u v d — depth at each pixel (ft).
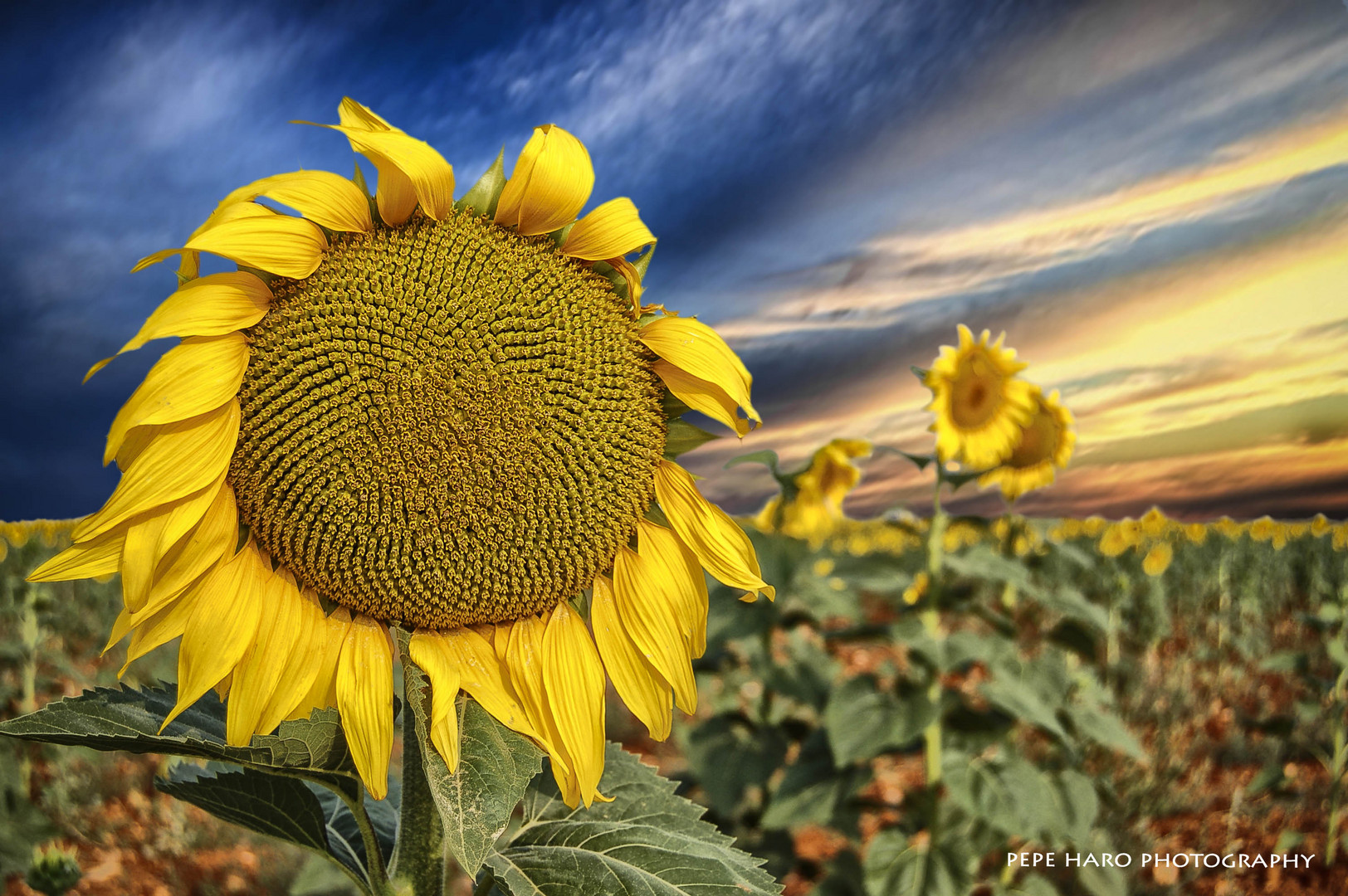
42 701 5.04
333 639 1.04
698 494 1.19
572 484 1.10
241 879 4.09
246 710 0.98
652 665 1.17
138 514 0.95
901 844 3.00
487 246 1.10
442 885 1.16
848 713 2.95
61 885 2.64
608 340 1.13
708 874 1.03
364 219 1.05
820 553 3.83
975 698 4.11
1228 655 7.00
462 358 1.05
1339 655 4.45
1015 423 3.11
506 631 1.13
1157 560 6.02
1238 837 4.36
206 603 0.98
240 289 0.99
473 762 0.99
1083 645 3.18
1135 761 4.75
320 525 1.01
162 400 0.93
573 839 1.11
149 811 4.69
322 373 1.01
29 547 7.20
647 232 1.15
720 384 1.13
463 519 1.05
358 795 1.10
